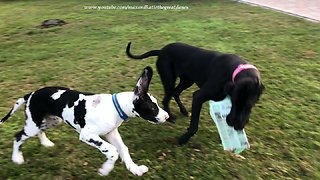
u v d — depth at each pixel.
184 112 4.86
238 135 3.79
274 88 5.52
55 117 3.67
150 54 4.69
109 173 3.57
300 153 3.94
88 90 5.52
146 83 3.21
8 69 6.44
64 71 6.29
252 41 7.79
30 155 3.83
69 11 11.60
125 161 3.46
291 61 6.58
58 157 3.80
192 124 4.05
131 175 3.55
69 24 9.66
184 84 4.77
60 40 8.20
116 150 3.28
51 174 3.54
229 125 3.47
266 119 4.64
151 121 3.46
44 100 3.47
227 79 3.67
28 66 6.58
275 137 4.25
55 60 6.87
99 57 6.98
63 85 5.70
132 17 10.38
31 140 4.11
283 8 11.15
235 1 12.76
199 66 4.09
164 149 4.04
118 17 10.44
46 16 10.81
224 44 7.62
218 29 8.80
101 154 3.87
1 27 9.49
